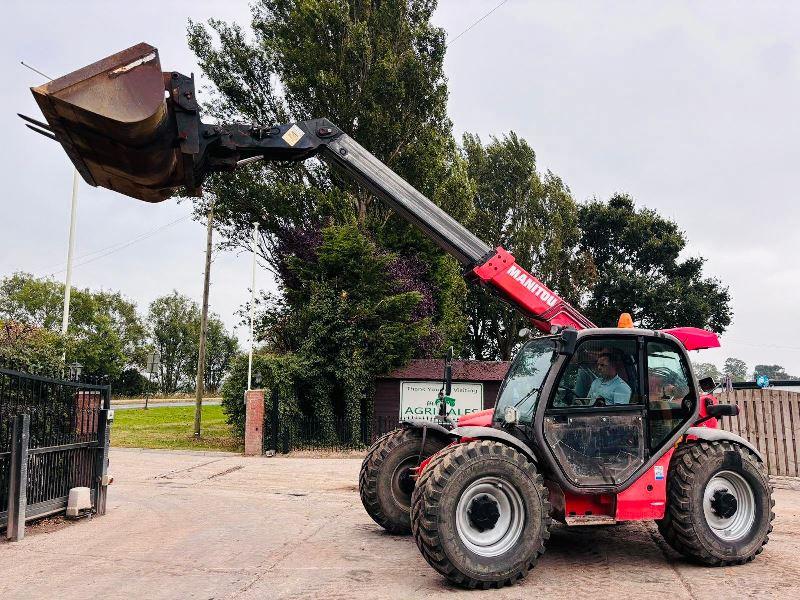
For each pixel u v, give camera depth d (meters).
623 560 6.49
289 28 25.09
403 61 24.00
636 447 6.28
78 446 8.96
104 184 6.14
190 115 5.91
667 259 42.94
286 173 25.05
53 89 4.97
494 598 5.21
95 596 5.34
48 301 66.75
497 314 37.09
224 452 18.80
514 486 5.71
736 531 6.40
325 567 6.16
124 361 66.06
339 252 20.81
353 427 19.77
